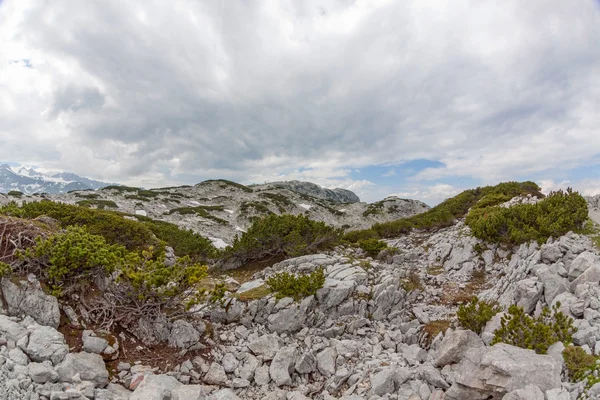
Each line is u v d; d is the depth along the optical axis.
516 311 8.51
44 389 6.31
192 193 92.44
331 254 20.80
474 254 20.39
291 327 11.73
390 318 13.62
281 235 20.00
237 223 64.88
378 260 22.19
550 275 11.45
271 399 8.28
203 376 8.94
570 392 6.07
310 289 12.78
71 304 9.02
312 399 8.83
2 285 8.12
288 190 108.94
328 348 10.45
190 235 24.58
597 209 20.83
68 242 8.95
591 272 10.38
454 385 7.29
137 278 8.86
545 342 7.72
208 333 10.52
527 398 5.68
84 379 7.14
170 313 10.52
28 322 7.84
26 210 16.44
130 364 8.47
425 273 19.72
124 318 9.59
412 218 40.69
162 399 6.77
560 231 16.36
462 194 42.22
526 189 34.44
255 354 10.00
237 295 12.70
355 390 8.72
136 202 67.94
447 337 9.24
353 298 13.60
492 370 6.70
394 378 8.62
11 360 6.55
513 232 18.41
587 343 7.88
